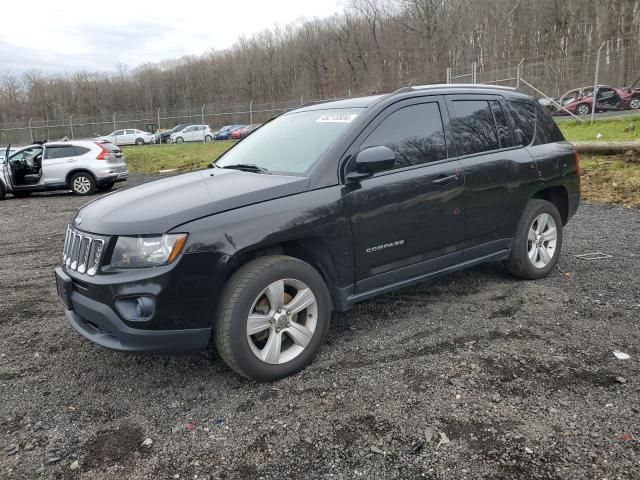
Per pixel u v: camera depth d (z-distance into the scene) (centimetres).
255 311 315
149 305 288
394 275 378
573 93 1995
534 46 4678
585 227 697
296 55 7206
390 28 6156
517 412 277
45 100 6719
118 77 7419
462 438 258
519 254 464
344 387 311
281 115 475
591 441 251
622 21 4119
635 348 344
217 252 294
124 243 295
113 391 323
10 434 281
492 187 429
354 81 6512
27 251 734
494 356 340
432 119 405
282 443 262
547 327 382
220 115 3819
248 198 315
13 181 1406
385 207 362
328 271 347
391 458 246
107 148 1476
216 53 8150
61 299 343
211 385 323
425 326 393
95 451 263
